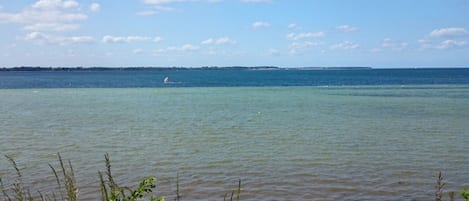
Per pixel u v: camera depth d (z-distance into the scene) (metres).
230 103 48.06
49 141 22.94
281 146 21.39
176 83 114.62
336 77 163.38
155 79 149.75
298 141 22.86
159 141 22.88
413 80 123.94
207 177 15.50
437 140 23.09
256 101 51.06
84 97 58.94
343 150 20.36
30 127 28.41
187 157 18.81
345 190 13.97
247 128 27.81
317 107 42.78
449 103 46.62
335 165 17.28
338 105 45.03
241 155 19.22
